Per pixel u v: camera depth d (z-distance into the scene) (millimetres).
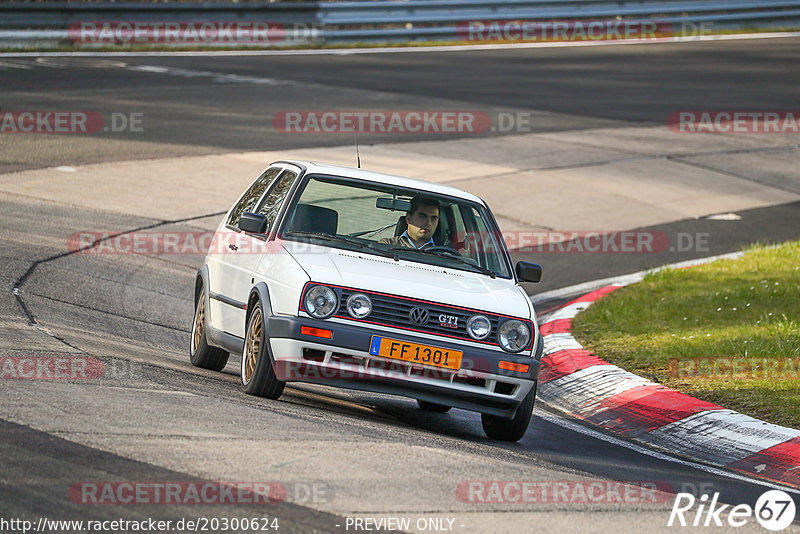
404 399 35000
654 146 88438
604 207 71062
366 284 27188
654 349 39750
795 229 68625
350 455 21891
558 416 33125
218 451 20875
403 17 136375
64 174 65375
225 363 33438
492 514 19156
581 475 23688
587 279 55719
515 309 28156
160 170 69000
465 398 27344
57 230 52406
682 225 68375
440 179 72875
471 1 138875
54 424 21391
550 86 110312
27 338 31047
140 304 41906
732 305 46438
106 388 25297
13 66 104562
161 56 119000
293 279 27328
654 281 53312
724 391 33812
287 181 32094
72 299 40031
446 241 30953
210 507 17703
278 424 23875
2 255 45125
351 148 79188
